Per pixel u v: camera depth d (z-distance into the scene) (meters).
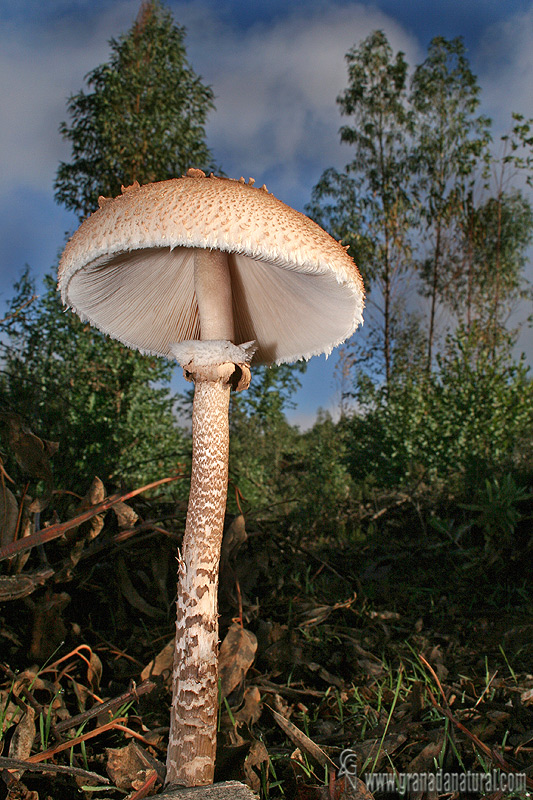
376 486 1.70
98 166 2.57
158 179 2.50
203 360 0.32
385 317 4.11
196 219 0.28
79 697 0.40
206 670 0.30
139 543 0.57
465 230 3.75
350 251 4.18
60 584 0.50
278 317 0.42
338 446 1.88
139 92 2.56
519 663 0.53
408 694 0.43
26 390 0.89
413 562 0.86
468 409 1.62
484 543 0.86
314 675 0.48
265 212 0.29
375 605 0.69
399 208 4.18
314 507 1.25
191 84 2.82
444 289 4.34
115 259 0.35
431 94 4.19
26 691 0.38
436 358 1.86
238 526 0.53
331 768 0.35
